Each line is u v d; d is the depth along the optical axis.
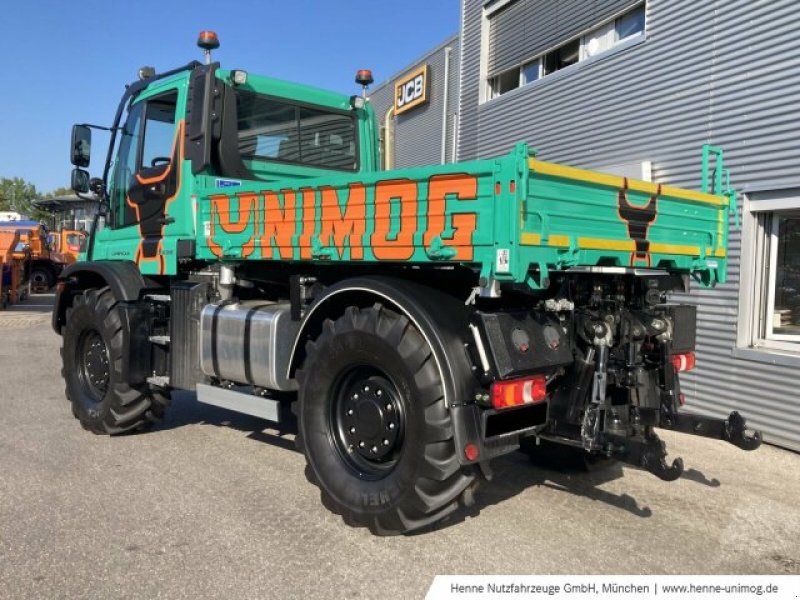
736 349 6.23
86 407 5.86
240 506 4.19
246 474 4.80
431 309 3.51
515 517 4.12
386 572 3.36
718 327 6.41
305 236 4.15
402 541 3.72
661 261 4.14
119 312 5.54
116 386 5.55
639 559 3.57
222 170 5.23
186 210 5.23
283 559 3.48
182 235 5.30
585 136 8.12
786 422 5.83
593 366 3.81
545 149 8.83
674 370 4.16
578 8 8.34
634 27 7.64
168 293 5.82
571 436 3.91
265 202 4.46
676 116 6.86
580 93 8.17
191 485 4.55
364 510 3.71
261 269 4.96
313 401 4.00
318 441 3.99
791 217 6.07
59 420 6.35
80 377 6.05
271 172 5.59
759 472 5.14
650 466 3.53
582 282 3.83
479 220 3.21
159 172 5.55
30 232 22.56
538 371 3.54
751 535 3.92
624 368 4.05
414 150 13.55
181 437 5.78
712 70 6.45
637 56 7.32
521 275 3.09
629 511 4.26
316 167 5.95
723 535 3.91
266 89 5.59
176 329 5.29
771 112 5.89
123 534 3.75
